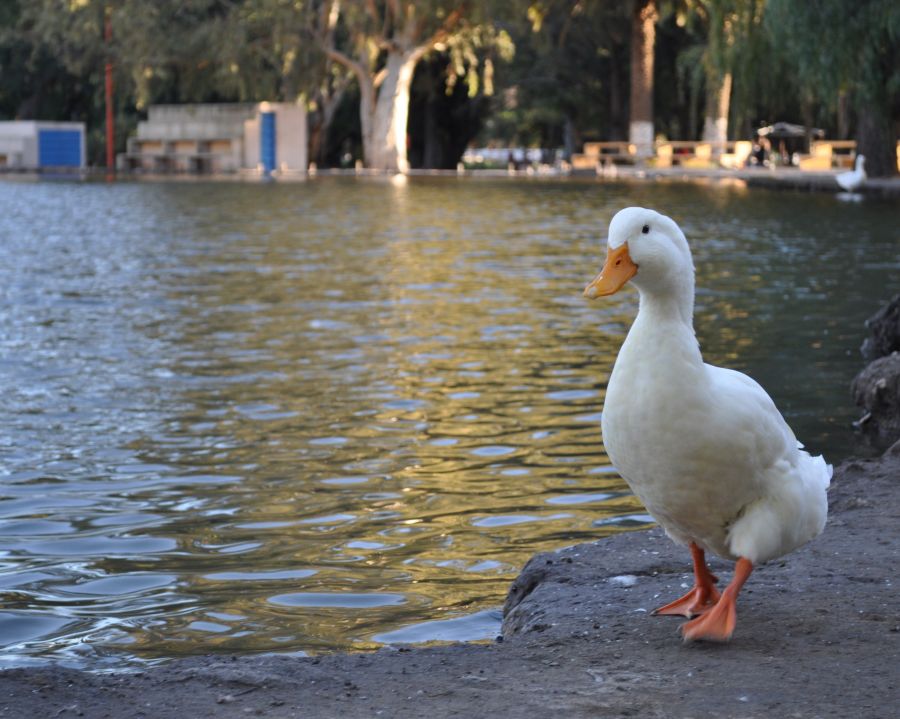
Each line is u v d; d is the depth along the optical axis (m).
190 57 59.03
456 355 12.20
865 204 34.34
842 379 10.73
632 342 4.32
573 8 60.97
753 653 4.27
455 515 7.12
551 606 5.01
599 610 4.88
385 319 14.48
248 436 8.98
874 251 21.53
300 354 12.23
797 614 4.68
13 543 6.65
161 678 4.18
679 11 57.41
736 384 4.32
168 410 9.78
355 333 13.48
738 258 20.66
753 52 44.03
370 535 6.76
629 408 4.28
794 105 61.94
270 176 57.78
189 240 24.59
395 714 3.82
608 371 11.35
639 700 3.87
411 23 59.06
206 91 66.19
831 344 12.45
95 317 14.52
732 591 4.35
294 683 4.12
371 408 9.88
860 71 33.50
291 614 5.58
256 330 13.66
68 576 6.13
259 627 5.43
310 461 8.32
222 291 16.91
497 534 6.77
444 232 26.48
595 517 7.06
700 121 71.25
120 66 62.72
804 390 10.34
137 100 65.19
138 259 21.02
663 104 69.81
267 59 61.59
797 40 33.69
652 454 4.26
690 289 4.31
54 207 34.91
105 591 5.92
